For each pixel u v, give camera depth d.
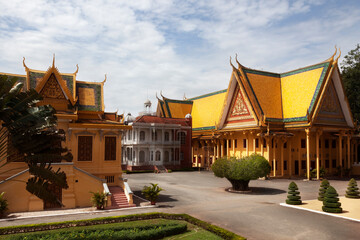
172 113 72.31
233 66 49.88
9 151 13.82
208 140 62.03
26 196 22.91
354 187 28.31
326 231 17.59
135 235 15.84
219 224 19.30
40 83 29.42
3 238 15.55
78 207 24.61
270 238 16.42
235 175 31.05
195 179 44.53
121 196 26.55
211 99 70.12
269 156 44.47
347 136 48.78
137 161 56.69
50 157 13.67
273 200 27.55
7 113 13.09
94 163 28.64
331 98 46.94
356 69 54.97
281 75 52.56
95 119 33.03
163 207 24.59
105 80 35.62
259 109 46.06
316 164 46.94
